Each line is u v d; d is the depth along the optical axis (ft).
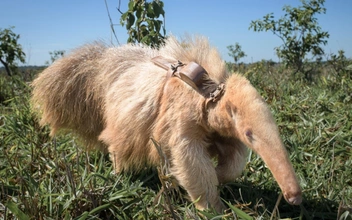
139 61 4.25
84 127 4.76
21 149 5.09
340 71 9.89
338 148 4.84
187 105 3.54
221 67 3.64
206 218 3.37
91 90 4.58
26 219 3.16
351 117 5.56
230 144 3.81
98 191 3.76
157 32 6.38
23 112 6.03
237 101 3.25
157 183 4.37
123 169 4.35
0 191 3.90
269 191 4.08
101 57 4.63
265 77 9.39
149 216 3.54
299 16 11.57
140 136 3.86
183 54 3.96
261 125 3.08
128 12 6.45
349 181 4.24
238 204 3.43
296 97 6.64
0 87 8.69
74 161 4.46
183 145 3.52
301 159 4.61
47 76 4.87
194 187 3.51
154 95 3.78
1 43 13.44
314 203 3.80
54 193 3.70
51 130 5.02
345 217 3.17
